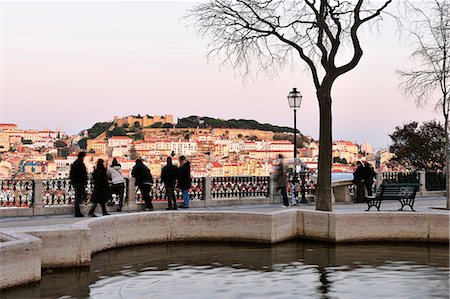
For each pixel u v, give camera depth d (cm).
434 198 2502
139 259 1199
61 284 955
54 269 1075
